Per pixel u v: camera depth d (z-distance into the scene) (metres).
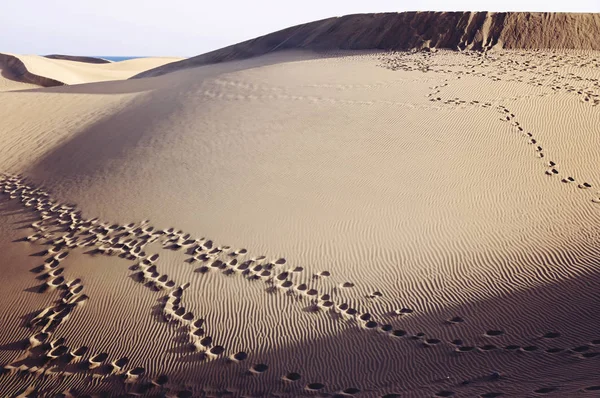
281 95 20.06
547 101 17.05
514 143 14.53
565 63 23.23
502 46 30.20
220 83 23.00
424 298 9.13
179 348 8.42
